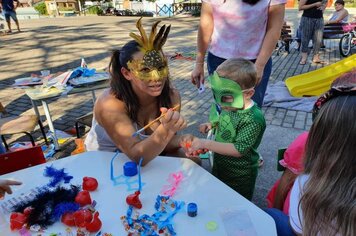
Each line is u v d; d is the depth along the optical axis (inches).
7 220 46.3
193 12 729.0
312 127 35.0
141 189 52.9
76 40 398.0
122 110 65.4
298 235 43.7
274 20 82.8
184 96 183.2
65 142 132.3
